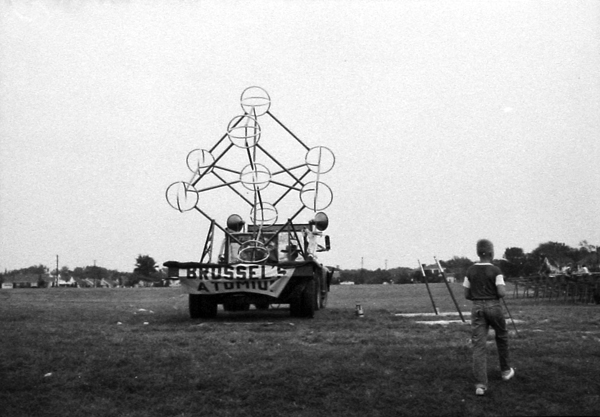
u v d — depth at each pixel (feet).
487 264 23.29
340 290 142.82
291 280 46.42
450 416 21.63
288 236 52.13
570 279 75.56
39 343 30.83
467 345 29.43
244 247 48.37
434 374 24.67
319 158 49.88
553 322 42.27
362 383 23.99
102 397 23.47
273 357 27.04
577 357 27.02
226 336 33.91
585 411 21.58
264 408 22.43
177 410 22.34
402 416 21.77
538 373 24.50
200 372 25.08
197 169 48.67
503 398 22.57
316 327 39.45
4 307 63.67
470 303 72.74
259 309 61.05
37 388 23.98
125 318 48.29
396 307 63.82
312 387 23.70
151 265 332.60
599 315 49.16
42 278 401.49
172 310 60.59
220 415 22.00
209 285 44.62
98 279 416.26
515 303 73.97
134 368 25.68
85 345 30.37
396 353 27.40
